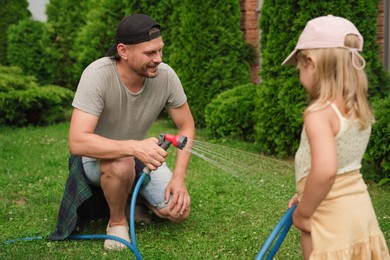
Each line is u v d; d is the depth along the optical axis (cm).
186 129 361
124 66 318
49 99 830
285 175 499
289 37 545
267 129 578
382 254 223
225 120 656
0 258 319
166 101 349
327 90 210
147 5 826
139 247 336
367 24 540
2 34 1098
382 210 396
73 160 351
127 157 328
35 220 393
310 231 220
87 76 315
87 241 350
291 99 546
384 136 453
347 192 218
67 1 1057
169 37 811
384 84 573
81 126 314
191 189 455
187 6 725
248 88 676
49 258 321
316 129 203
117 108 328
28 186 479
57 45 1060
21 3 1118
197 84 738
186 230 365
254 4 782
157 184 360
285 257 319
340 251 213
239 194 442
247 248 331
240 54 739
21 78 859
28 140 703
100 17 907
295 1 538
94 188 364
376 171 489
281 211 398
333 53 210
